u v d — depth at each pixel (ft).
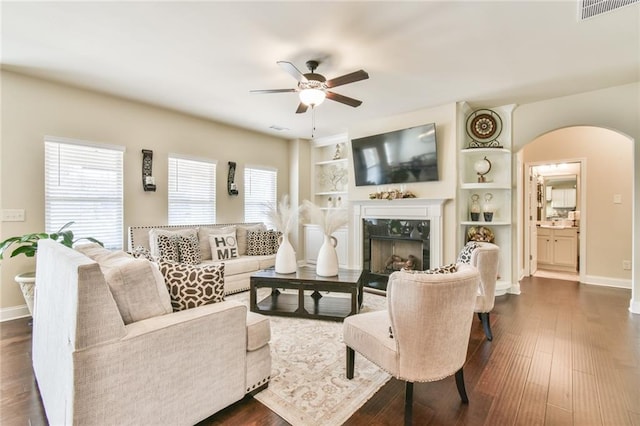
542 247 20.36
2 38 8.18
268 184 19.47
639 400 6.05
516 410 5.76
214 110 14.34
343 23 7.47
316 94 9.19
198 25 7.56
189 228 14.26
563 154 16.40
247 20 7.35
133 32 7.89
